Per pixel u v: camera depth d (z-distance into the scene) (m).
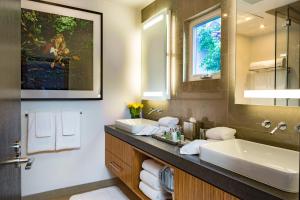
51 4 2.35
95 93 2.63
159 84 2.49
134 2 2.75
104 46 2.70
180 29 2.26
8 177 0.98
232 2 1.71
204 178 1.21
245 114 1.62
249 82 1.58
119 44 2.80
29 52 2.24
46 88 2.33
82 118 2.58
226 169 1.16
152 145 1.74
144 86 2.81
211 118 1.89
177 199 1.46
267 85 1.47
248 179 1.03
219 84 1.82
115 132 2.42
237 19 1.66
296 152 1.25
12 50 1.04
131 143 2.07
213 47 1.92
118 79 2.81
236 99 1.66
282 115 1.39
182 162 1.40
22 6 2.20
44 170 2.38
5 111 0.92
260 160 1.26
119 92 2.82
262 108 1.51
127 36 2.86
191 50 2.14
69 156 2.52
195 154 1.47
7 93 0.95
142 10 2.93
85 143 2.61
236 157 1.11
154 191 1.83
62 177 2.48
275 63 1.43
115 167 2.43
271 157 1.34
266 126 1.46
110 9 2.73
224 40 1.77
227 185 1.07
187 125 1.96
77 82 2.51
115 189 2.68
